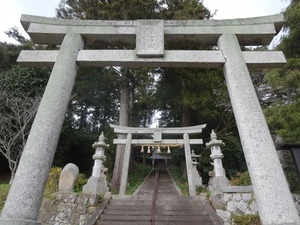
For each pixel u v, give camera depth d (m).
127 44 4.73
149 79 15.45
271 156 3.20
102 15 13.05
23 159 3.16
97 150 8.91
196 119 16.77
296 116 5.73
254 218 5.89
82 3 13.67
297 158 4.38
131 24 4.51
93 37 4.53
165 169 22.72
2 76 12.98
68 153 15.71
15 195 2.91
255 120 3.48
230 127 15.12
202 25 4.52
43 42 4.67
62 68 3.98
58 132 3.50
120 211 6.74
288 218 2.76
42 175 3.11
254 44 4.69
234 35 4.42
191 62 4.21
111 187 12.60
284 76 6.51
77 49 4.29
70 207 6.62
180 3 14.40
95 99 20.31
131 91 17.81
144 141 11.64
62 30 4.48
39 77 13.34
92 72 14.24
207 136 16.34
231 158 14.15
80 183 9.29
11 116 10.62
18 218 2.76
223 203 6.45
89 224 5.78
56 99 3.66
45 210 6.64
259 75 10.70
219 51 4.31
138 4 13.02
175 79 14.83
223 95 13.42
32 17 4.53
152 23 4.48
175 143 11.51
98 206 6.77
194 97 13.46
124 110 15.20
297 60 6.50
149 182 15.98
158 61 4.21
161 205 7.15
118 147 14.02
